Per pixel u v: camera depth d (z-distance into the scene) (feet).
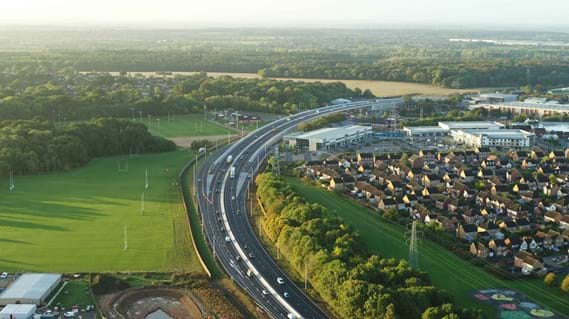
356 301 635.25
